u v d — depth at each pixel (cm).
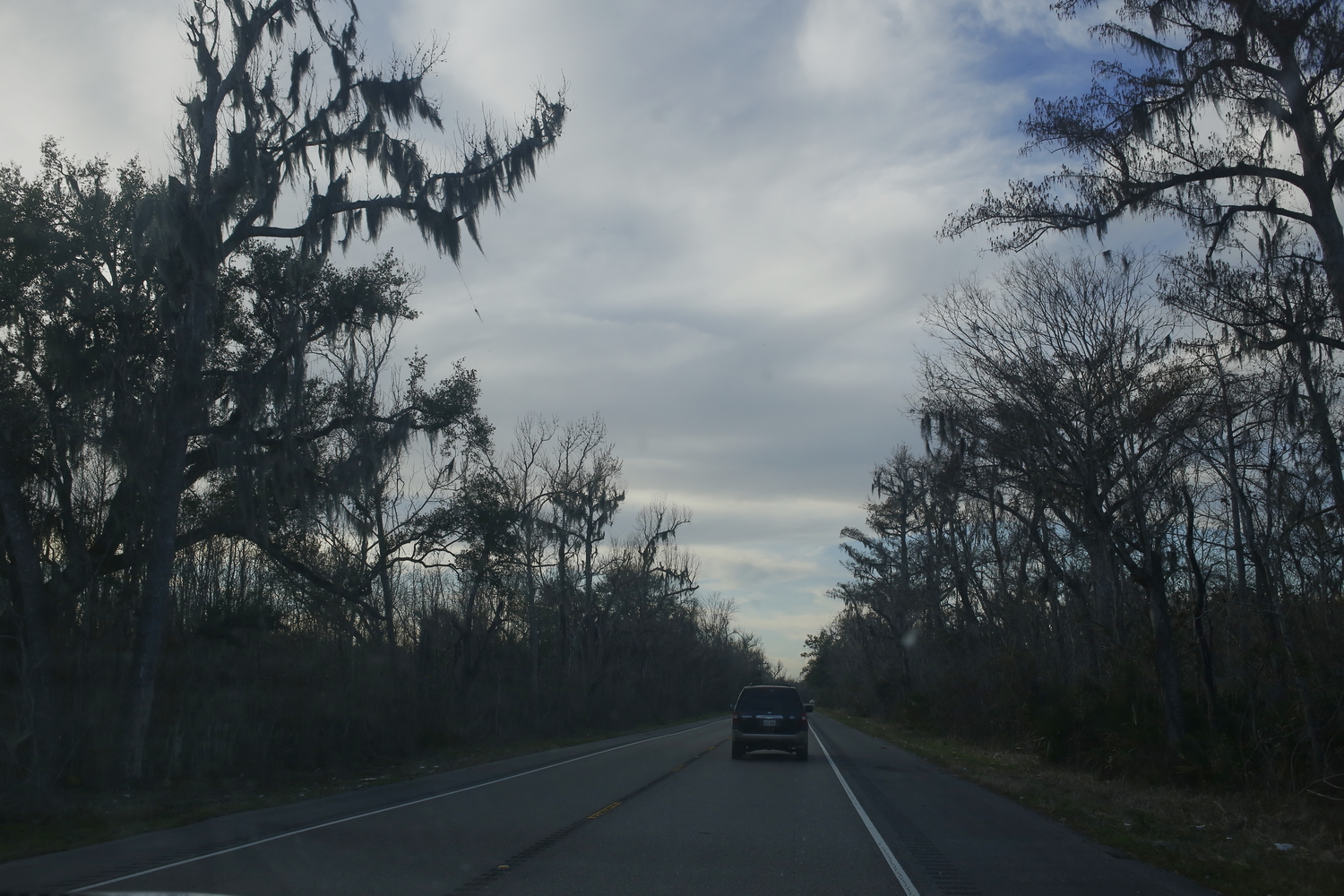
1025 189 1625
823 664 12075
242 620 2558
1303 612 1627
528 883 870
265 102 2062
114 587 2350
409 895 819
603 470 4884
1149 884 900
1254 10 1390
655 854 1032
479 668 3712
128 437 1841
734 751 2484
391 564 2889
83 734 1783
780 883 890
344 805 1498
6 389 1880
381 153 2120
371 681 2720
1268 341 1617
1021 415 2050
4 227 1873
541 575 4712
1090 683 2375
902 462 3759
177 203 1839
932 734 3891
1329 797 1400
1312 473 1736
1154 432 1988
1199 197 1549
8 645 1983
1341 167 1424
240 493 1928
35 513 2061
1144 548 1931
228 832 1200
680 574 5525
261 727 2169
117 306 1939
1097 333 2033
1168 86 1522
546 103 2281
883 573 4853
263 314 2381
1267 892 877
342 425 2295
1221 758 1659
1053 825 1309
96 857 1023
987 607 3453
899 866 982
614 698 5275
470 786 1780
